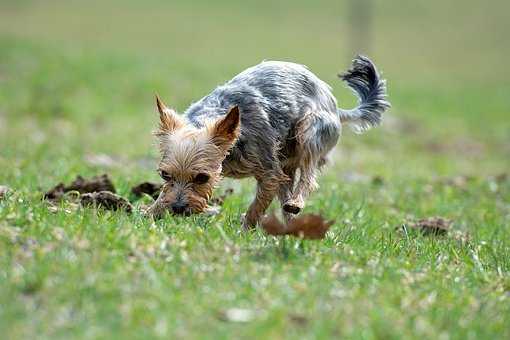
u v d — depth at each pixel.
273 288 7.88
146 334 6.81
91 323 6.93
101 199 10.88
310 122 11.45
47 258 8.00
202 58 51.41
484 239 12.48
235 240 9.38
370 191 17.17
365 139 28.78
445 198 17.08
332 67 54.25
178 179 10.30
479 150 30.17
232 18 73.38
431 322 7.49
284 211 11.72
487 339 7.31
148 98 32.38
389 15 77.44
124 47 54.88
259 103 11.08
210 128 10.42
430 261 9.83
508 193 18.89
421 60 62.25
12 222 9.09
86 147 20.97
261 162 11.04
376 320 7.27
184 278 8.02
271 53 58.91
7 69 33.97
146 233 9.20
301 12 77.38
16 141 20.70
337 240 10.20
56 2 74.38
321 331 6.93
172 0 79.19
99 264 7.99
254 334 6.91
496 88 50.06
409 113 36.38
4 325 6.76
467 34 72.25
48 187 13.10
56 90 31.16
